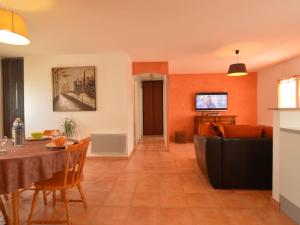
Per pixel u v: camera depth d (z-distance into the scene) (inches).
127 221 92.2
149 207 104.9
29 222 85.8
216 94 306.5
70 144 94.8
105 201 111.9
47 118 204.8
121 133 202.1
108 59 201.0
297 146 89.3
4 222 91.5
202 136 140.9
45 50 186.9
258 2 105.0
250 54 204.8
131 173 158.9
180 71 296.7
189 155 217.8
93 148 201.3
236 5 108.0
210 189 127.3
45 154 79.9
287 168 95.7
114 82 201.5
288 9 112.4
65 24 129.4
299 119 100.1
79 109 202.7
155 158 205.3
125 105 201.5
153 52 195.2
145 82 363.3
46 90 204.5
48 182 88.9
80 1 102.0
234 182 126.0
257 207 104.3
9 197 113.8
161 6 108.3
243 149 124.5
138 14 117.0
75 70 201.8
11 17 83.4
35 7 107.6
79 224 90.0
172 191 124.4
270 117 271.9
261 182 125.0
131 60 225.0
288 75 234.5
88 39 157.8
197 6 108.6
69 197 116.6
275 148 104.8
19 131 97.9
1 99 209.0
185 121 314.2
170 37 154.6
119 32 143.9
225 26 134.8
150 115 366.0
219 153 126.0
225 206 105.6
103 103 202.7
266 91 282.0
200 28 137.6
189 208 103.7
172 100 315.0
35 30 138.9
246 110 308.7
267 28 138.3
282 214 97.3
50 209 103.5
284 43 170.2
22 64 207.0
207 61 233.8
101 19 122.8
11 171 72.6
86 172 161.6
